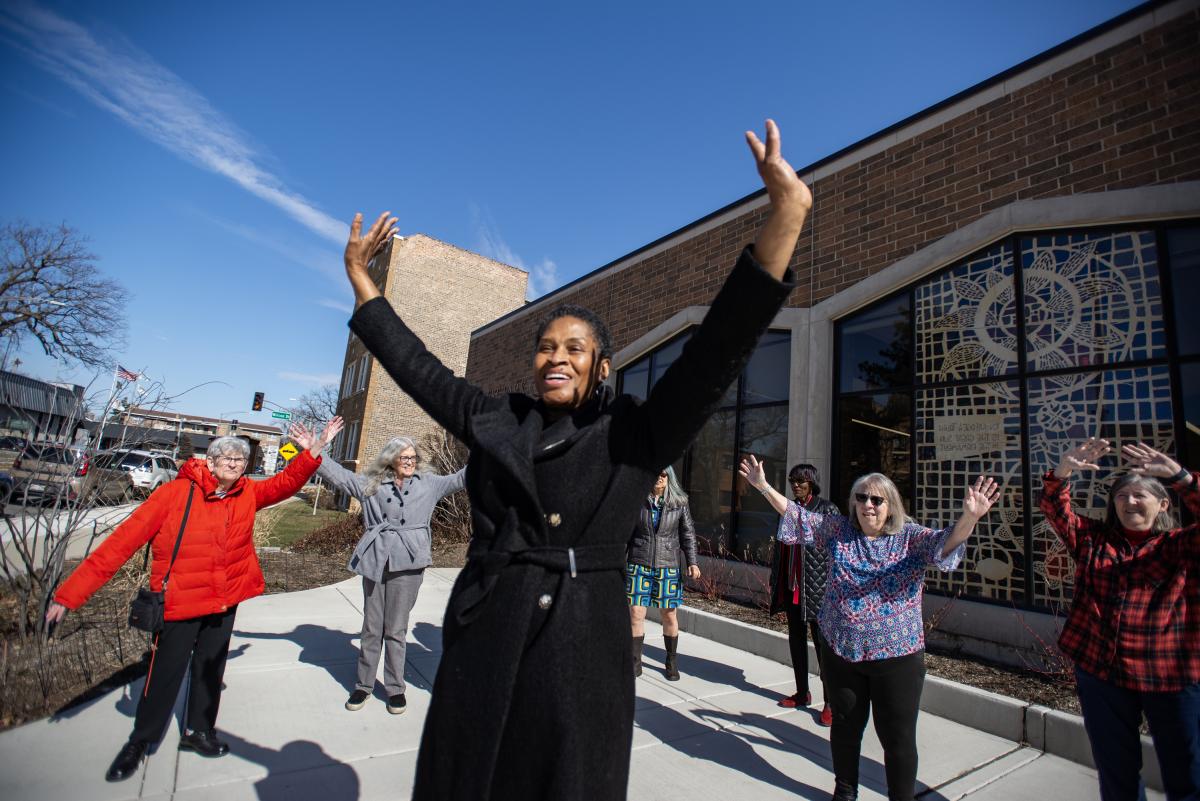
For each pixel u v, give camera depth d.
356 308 1.73
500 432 1.40
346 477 4.34
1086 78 5.70
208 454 3.44
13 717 3.68
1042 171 5.89
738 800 3.26
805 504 4.75
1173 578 2.68
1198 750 2.57
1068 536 3.04
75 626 5.34
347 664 5.05
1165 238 5.26
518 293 27.27
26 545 4.73
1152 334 5.21
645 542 5.26
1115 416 5.31
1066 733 3.88
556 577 1.31
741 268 1.18
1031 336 5.87
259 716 3.95
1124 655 2.70
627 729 1.33
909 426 6.66
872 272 7.20
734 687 5.04
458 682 1.29
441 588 8.39
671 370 1.32
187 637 3.28
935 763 3.74
